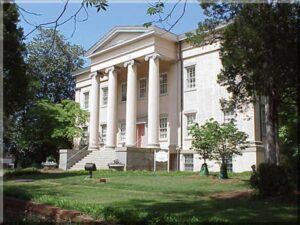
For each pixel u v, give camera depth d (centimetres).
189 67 2811
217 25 1191
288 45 1055
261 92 1168
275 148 1169
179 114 2825
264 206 1007
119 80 3381
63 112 3259
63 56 4031
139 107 3164
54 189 1531
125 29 2983
